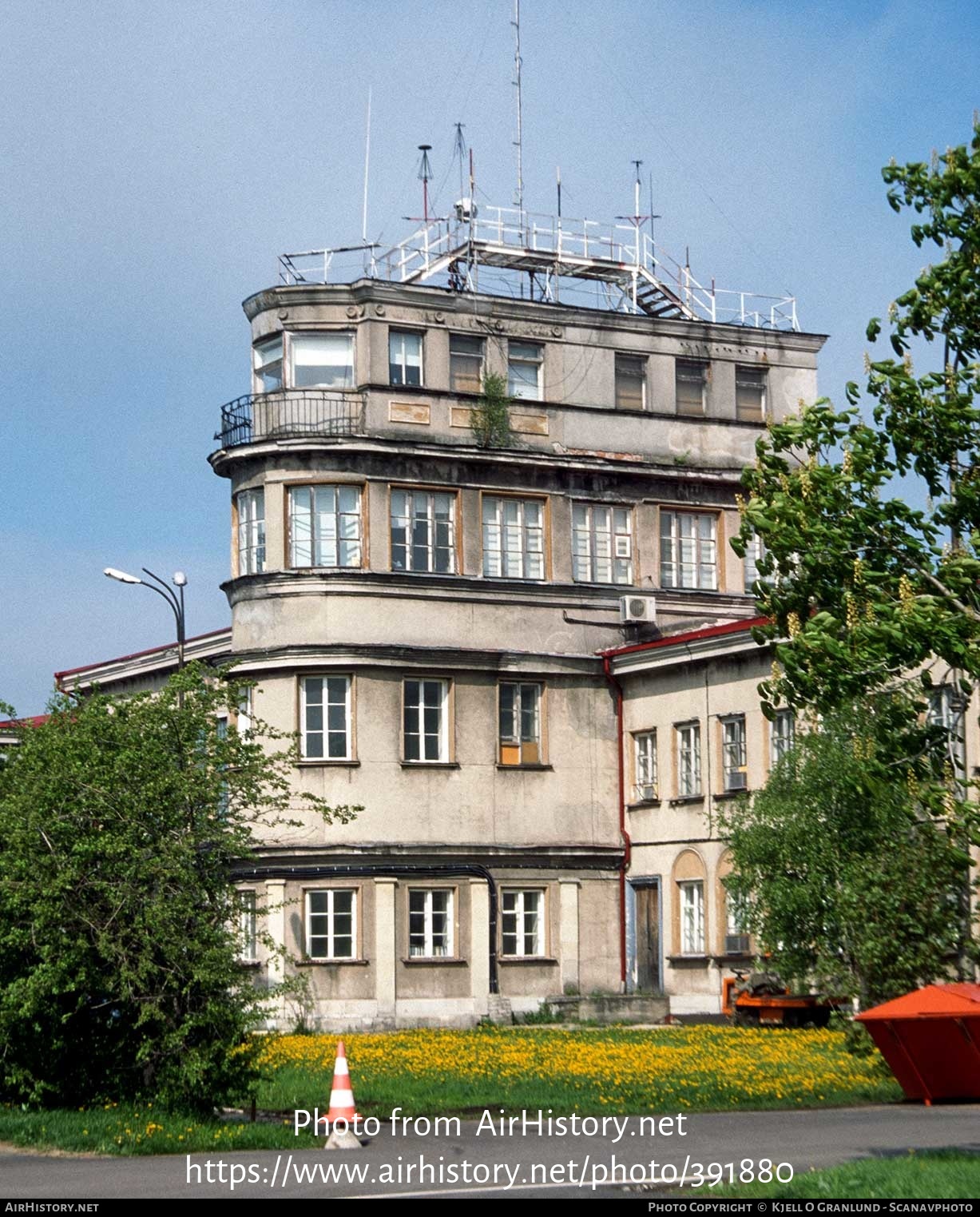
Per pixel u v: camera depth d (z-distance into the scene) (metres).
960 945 31.16
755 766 45.84
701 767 47.66
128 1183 17.44
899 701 18.44
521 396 50.69
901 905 31.00
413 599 48.00
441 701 48.38
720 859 46.62
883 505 17.88
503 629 49.28
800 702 18.06
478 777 48.41
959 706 18.61
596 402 51.53
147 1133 20.72
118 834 22.58
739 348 54.00
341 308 48.66
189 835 23.00
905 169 18.16
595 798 50.22
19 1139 20.77
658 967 48.78
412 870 47.00
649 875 49.19
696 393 53.41
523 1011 48.16
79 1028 23.28
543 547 50.41
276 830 46.38
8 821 22.58
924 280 18.02
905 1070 23.12
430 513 48.75
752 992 42.06
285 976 23.70
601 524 51.38
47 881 22.19
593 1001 46.09
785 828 33.22
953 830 17.77
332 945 46.22
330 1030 45.62
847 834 32.38
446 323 49.66
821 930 32.47
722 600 52.50
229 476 49.03
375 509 47.81
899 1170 15.67
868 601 17.50
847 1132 20.53
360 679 46.91
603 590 50.88
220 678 25.20
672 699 48.91
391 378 49.00
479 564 49.16
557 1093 26.38
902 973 30.83
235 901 23.59
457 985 47.22
